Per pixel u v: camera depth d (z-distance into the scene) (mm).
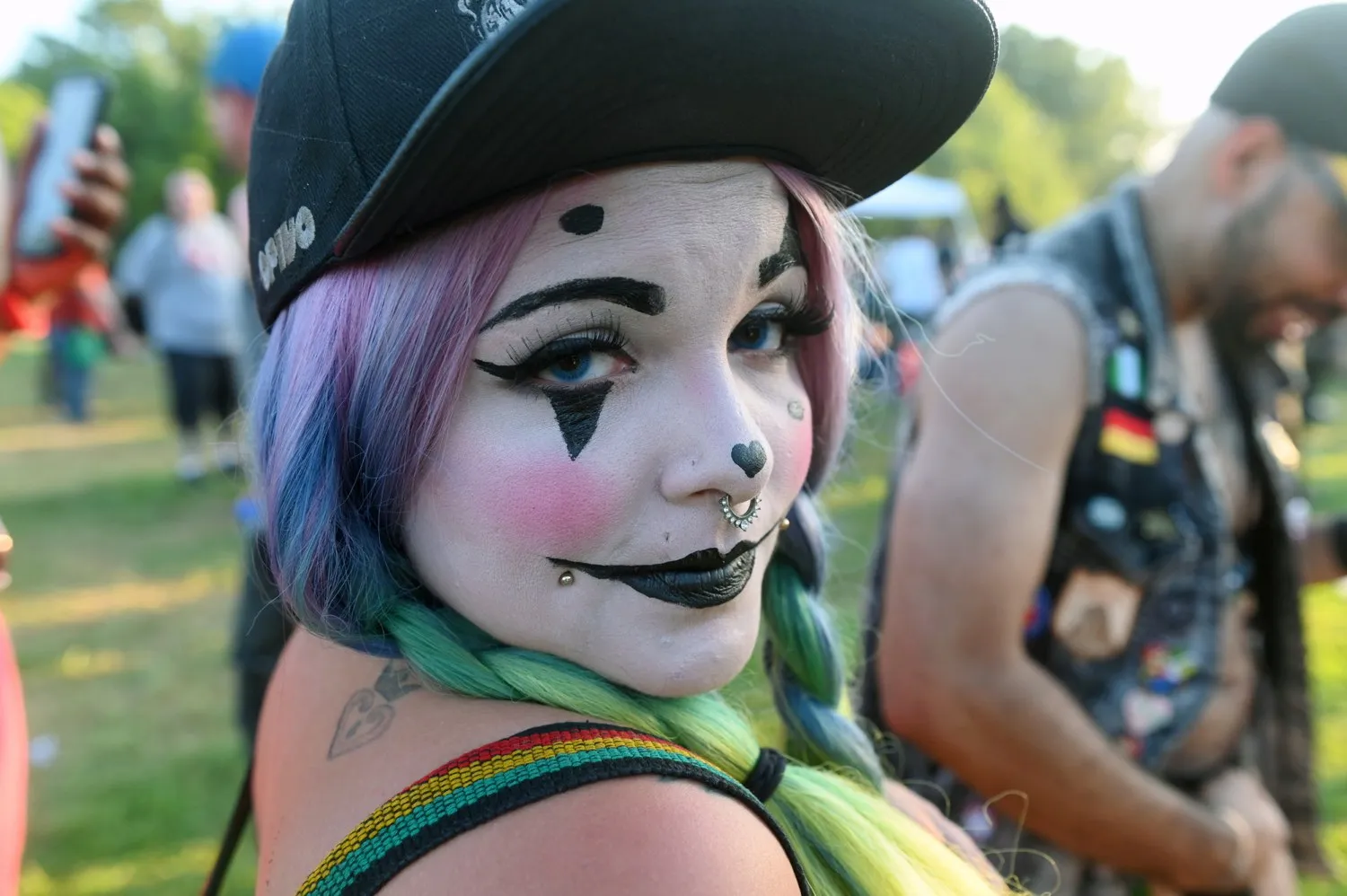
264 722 1045
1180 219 1412
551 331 729
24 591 4656
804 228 848
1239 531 1639
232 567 4973
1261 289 1418
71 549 5281
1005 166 31375
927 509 1326
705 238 741
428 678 804
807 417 884
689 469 741
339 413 783
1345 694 3371
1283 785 1723
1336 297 1406
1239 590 1626
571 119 677
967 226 11703
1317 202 1340
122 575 4855
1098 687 1427
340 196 755
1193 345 1548
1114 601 1407
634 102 685
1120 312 1364
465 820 658
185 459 6711
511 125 666
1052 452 1321
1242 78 1363
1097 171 51656
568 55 641
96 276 2457
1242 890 1477
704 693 829
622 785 667
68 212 1729
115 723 3342
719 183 751
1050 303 1342
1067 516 1398
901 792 1175
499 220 717
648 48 660
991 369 1322
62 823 2738
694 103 705
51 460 7832
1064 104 51469
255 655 2088
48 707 3457
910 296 8297
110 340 13719
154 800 2854
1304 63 1304
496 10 709
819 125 787
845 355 986
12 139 26359
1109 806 1354
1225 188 1386
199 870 2527
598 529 746
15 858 1279
